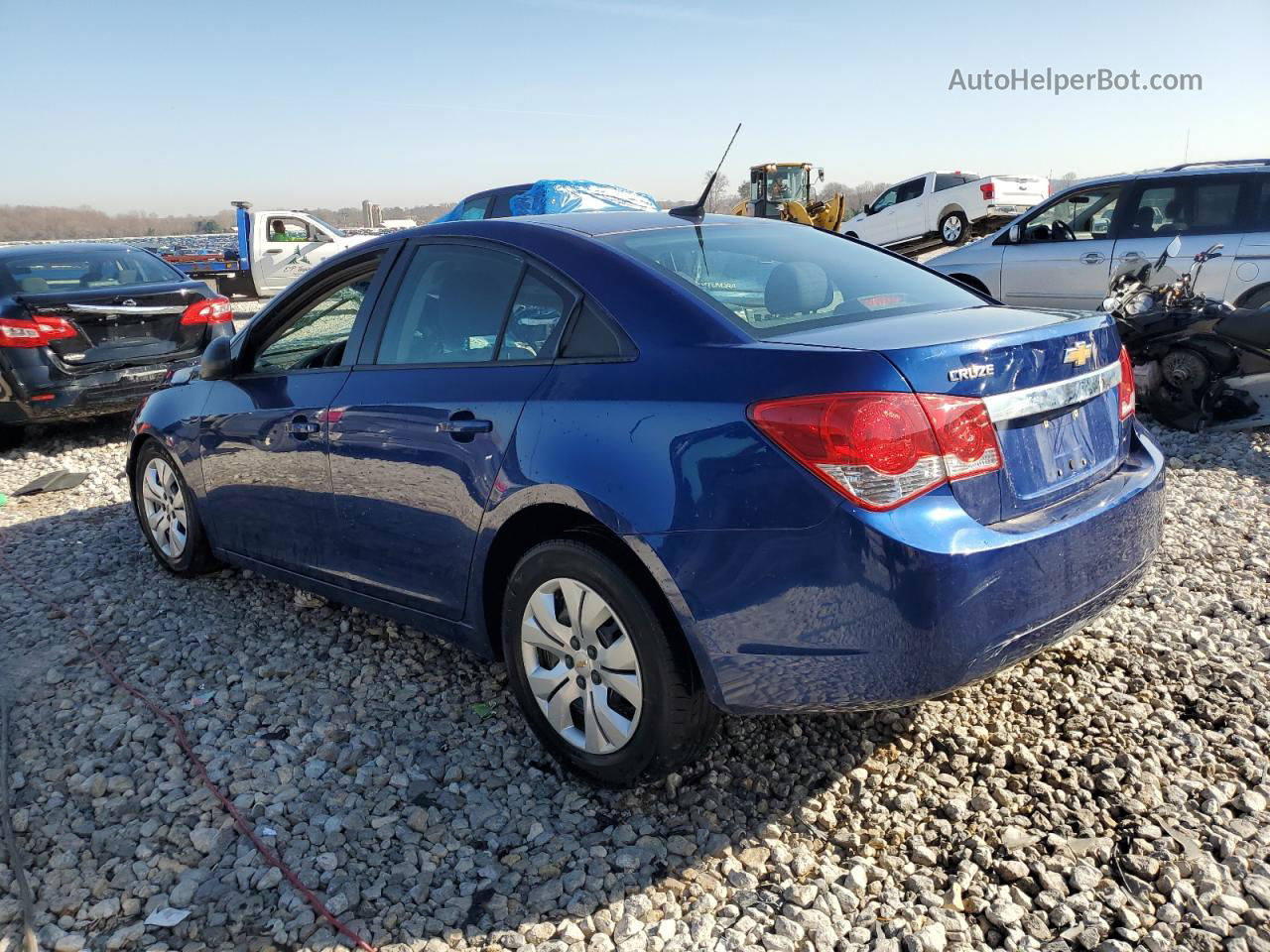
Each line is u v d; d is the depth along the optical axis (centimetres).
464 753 315
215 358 409
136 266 873
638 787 289
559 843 268
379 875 260
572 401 276
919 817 273
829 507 231
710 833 270
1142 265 726
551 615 287
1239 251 782
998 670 252
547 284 301
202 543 457
